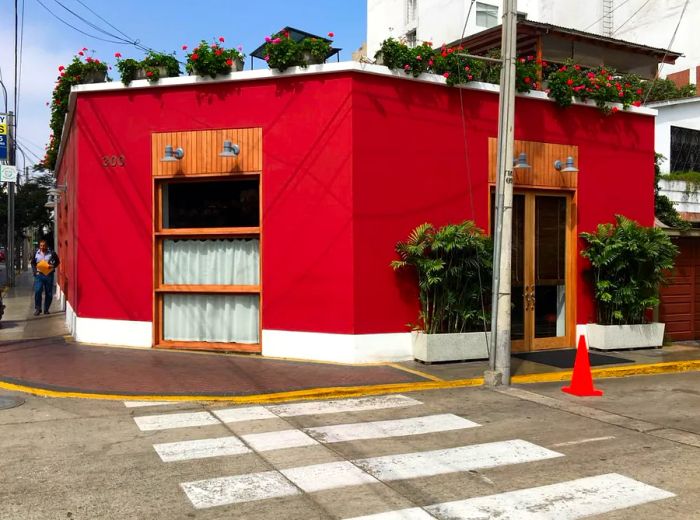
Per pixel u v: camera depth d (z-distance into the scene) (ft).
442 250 33.35
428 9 135.13
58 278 67.00
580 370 28.09
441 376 30.32
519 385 29.86
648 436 21.36
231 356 34.63
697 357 36.68
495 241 29.63
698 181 65.98
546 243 39.17
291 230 33.99
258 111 34.42
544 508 14.89
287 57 32.94
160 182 36.58
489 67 37.11
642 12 111.86
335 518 14.28
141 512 14.57
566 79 38.45
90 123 37.35
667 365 34.32
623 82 42.70
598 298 39.37
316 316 33.50
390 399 26.68
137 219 36.63
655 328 39.65
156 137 36.04
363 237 32.96
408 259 33.40
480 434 21.42
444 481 16.74
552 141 38.81
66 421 22.59
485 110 36.47
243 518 14.29
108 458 18.51
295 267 33.94
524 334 38.34
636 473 17.49
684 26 105.60
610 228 39.22
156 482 16.52
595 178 40.40
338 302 33.01
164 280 37.04
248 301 35.83
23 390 27.07
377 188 33.35
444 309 33.68
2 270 159.12
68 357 33.60
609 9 117.08
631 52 53.42
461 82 35.19
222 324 36.24
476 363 33.50
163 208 36.91
